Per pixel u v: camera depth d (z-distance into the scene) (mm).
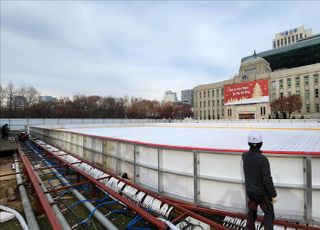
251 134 2959
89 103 73375
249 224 2955
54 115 61719
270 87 61188
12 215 4617
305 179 3504
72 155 9383
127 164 6227
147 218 3426
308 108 54562
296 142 9211
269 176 2707
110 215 4645
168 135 13594
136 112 81188
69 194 6008
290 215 3617
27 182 7000
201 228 3607
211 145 8055
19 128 33469
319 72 52844
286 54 73812
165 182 5004
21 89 68438
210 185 4312
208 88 76500
